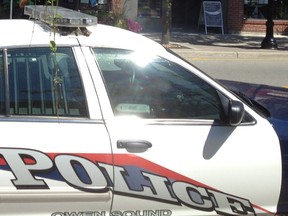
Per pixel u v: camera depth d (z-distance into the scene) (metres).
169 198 3.63
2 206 3.41
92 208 3.54
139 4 20.55
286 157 3.93
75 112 3.60
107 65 3.73
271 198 3.83
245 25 21.58
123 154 3.54
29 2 6.90
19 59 3.62
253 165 3.75
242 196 3.76
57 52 3.67
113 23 13.45
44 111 3.58
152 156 3.59
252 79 12.66
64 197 3.47
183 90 3.85
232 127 3.79
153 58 3.86
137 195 3.58
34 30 3.78
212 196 3.71
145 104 3.76
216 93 3.84
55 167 3.45
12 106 3.55
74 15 3.92
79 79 3.64
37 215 3.47
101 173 3.52
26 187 3.42
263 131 3.83
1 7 13.97
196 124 3.76
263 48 17.56
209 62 15.11
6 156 3.39
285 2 22.12
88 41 3.74
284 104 4.57
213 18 21.19
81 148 3.49
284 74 13.54
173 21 22.38
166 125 3.71
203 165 3.67
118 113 3.67
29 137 3.45
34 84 3.61
